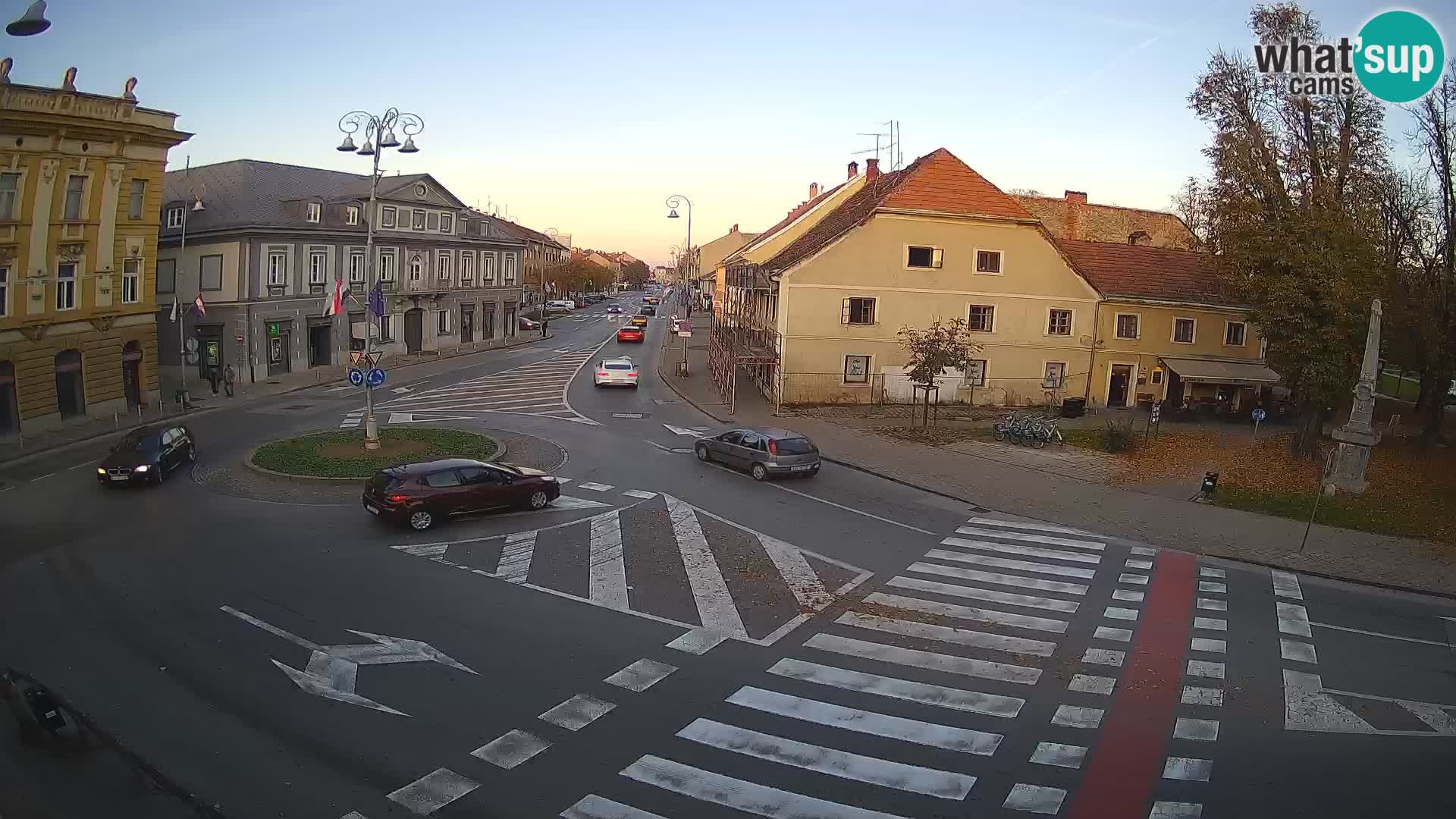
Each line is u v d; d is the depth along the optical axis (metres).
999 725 10.16
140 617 12.75
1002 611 14.00
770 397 38.66
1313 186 29.55
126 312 31.89
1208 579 16.05
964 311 38.25
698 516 19.20
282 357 43.06
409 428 28.52
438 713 10.07
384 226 50.66
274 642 11.98
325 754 9.12
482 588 14.35
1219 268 33.22
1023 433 29.55
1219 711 10.66
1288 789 8.91
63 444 26.66
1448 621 14.40
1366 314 27.34
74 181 29.42
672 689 10.84
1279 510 21.03
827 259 36.91
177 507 19.11
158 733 9.45
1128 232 52.88
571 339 66.25
